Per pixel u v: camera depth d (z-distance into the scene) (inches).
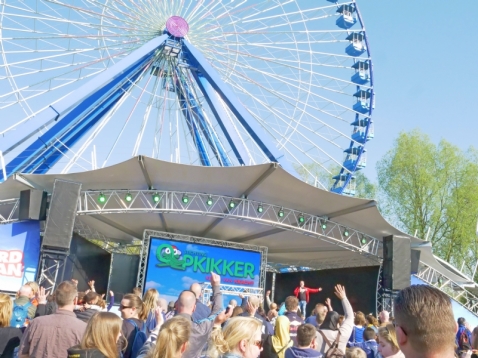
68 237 609.6
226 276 920.3
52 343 183.8
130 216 892.0
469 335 419.5
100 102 911.0
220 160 1005.2
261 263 962.7
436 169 1445.6
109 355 149.5
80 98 829.2
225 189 751.7
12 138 751.7
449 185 1438.2
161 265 886.4
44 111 792.9
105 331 151.8
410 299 79.1
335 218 808.3
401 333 79.7
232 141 937.5
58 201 615.2
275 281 1113.4
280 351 234.2
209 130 1015.0
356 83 1107.3
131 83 954.7
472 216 1341.0
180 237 983.0
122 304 231.0
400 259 745.0
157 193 756.0
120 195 778.2
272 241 985.5
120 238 1117.7
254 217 765.9
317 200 745.6
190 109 1017.5
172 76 1015.6
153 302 260.4
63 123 848.3
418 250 798.5
